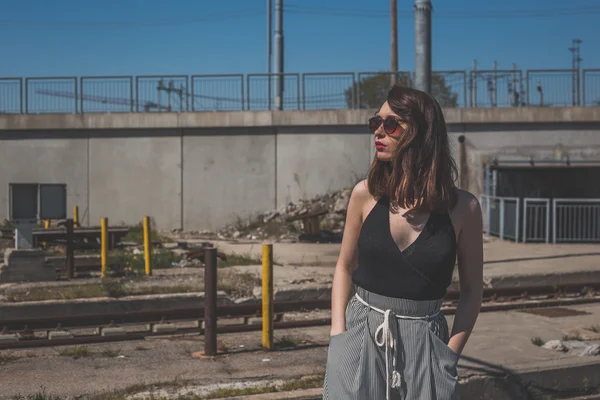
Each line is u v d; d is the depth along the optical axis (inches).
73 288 440.5
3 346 308.8
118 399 222.5
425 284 105.9
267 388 231.6
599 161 922.1
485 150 932.6
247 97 978.1
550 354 277.4
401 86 112.0
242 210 971.9
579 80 936.3
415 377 105.5
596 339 314.7
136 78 983.0
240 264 575.8
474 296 109.7
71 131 986.7
